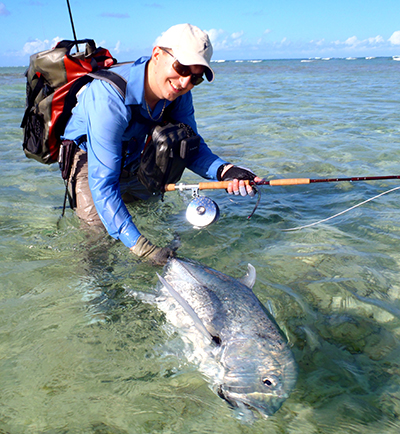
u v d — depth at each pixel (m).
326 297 2.49
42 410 1.74
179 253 3.04
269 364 1.77
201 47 2.52
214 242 3.23
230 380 1.76
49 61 3.02
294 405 1.75
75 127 3.15
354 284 2.63
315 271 2.79
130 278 2.72
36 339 2.16
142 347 2.10
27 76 3.19
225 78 24.50
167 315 2.32
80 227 3.36
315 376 1.89
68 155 3.25
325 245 3.17
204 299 2.25
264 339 1.89
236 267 2.86
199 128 7.80
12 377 1.91
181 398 1.80
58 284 2.67
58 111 3.13
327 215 3.73
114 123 2.72
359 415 1.70
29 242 3.21
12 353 2.06
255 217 3.70
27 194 4.28
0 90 14.82
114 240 3.19
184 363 1.99
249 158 5.55
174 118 3.43
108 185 2.73
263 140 6.65
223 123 8.27
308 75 27.17
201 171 3.51
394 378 1.88
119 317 2.33
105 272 2.80
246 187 3.06
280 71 34.59
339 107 10.25
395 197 4.08
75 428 1.66
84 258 2.98
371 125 7.64
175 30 2.54
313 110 9.80
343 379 1.88
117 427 1.66
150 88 2.79
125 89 2.73
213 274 2.45
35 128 3.26
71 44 3.11
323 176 4.77
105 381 1.89
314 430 1.64
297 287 2.60
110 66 3.14
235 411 1.72
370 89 15.34
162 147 2.99
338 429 1.64
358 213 3.71
